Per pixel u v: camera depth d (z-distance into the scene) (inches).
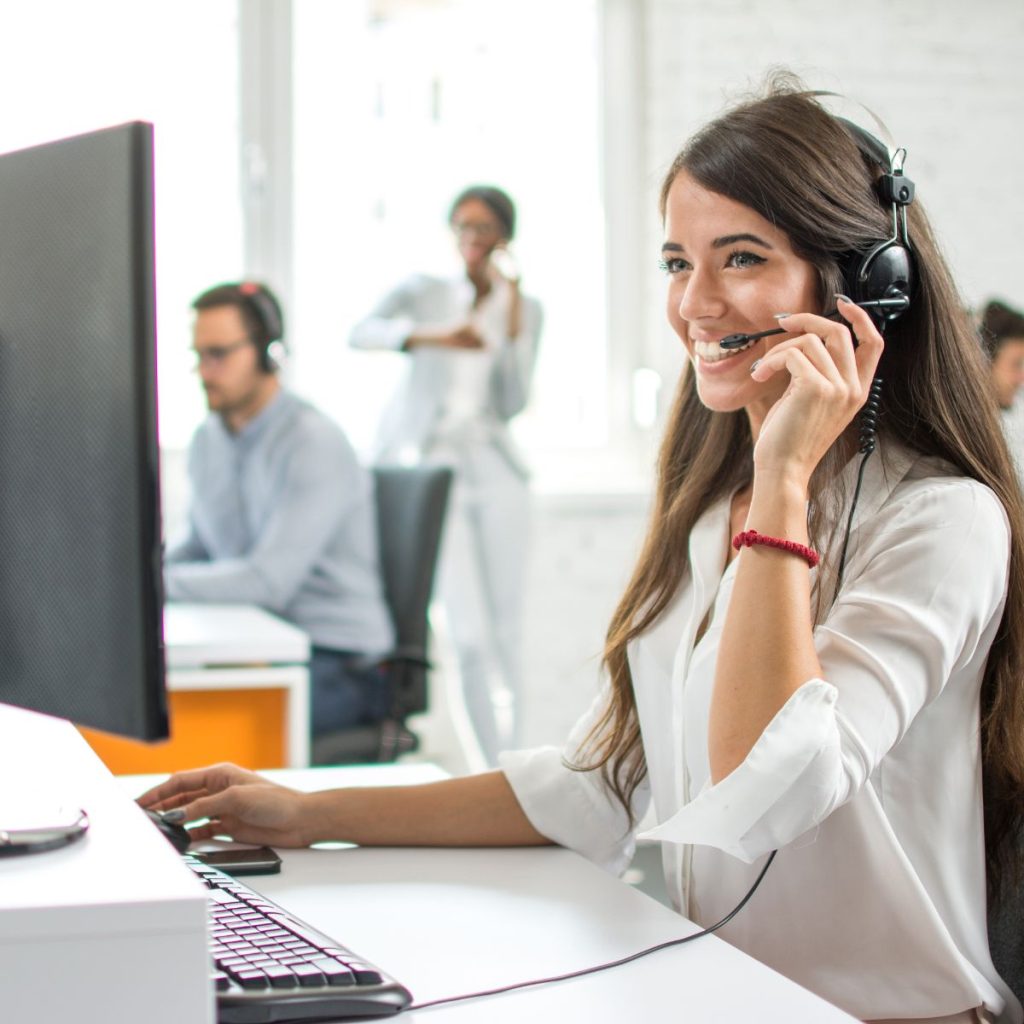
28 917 25.0
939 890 43.6
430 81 155.3
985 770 46.1
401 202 155.0
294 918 34.8
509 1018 31.0
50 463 31.9
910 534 43.6
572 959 34.9
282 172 150.9
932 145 161.9
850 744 39.6
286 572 106.7
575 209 161.5
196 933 25.9
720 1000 32.2
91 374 30.7
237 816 46.4
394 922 38.0
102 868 27.5
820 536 45.8
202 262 148.9
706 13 156.1
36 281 32.2
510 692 149.7
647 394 164.1
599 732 49.7
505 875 43.2
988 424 47.1
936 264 47.6
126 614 30.2
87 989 25.4
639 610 50.3
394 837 46.7
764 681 39.6
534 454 162.7
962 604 42.4
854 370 43.2
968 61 162.2
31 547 32.6
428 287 148.9
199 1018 25.9
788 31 157.8
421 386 147.1
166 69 146.0
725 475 51.1
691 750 45.8
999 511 44.8
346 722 102.7
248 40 148.8
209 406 113.0
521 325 149.3
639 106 161.5
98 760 37.9
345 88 152.6
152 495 30.0
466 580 148.4
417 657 102.2
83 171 30.8
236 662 87.3
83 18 142.3
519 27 157.5
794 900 43.4
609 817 47.7
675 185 47.1
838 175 45.3
